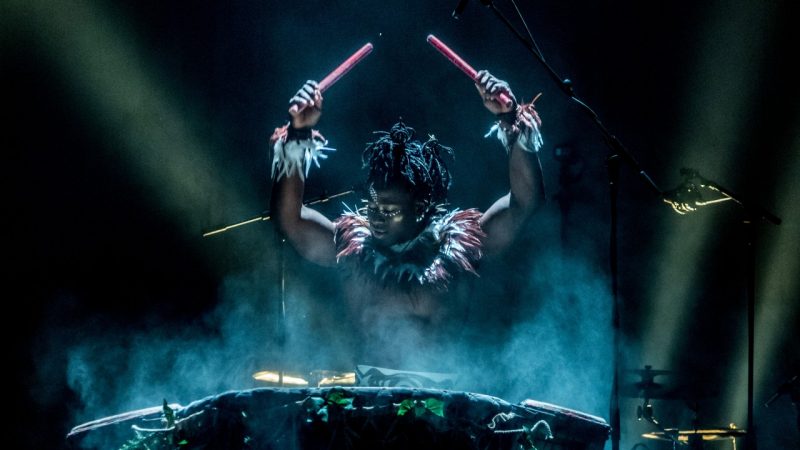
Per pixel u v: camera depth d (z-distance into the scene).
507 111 3.42
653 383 8.22
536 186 3.43
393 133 3.57
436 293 3.41
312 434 2.55
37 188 8.85
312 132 3.42
